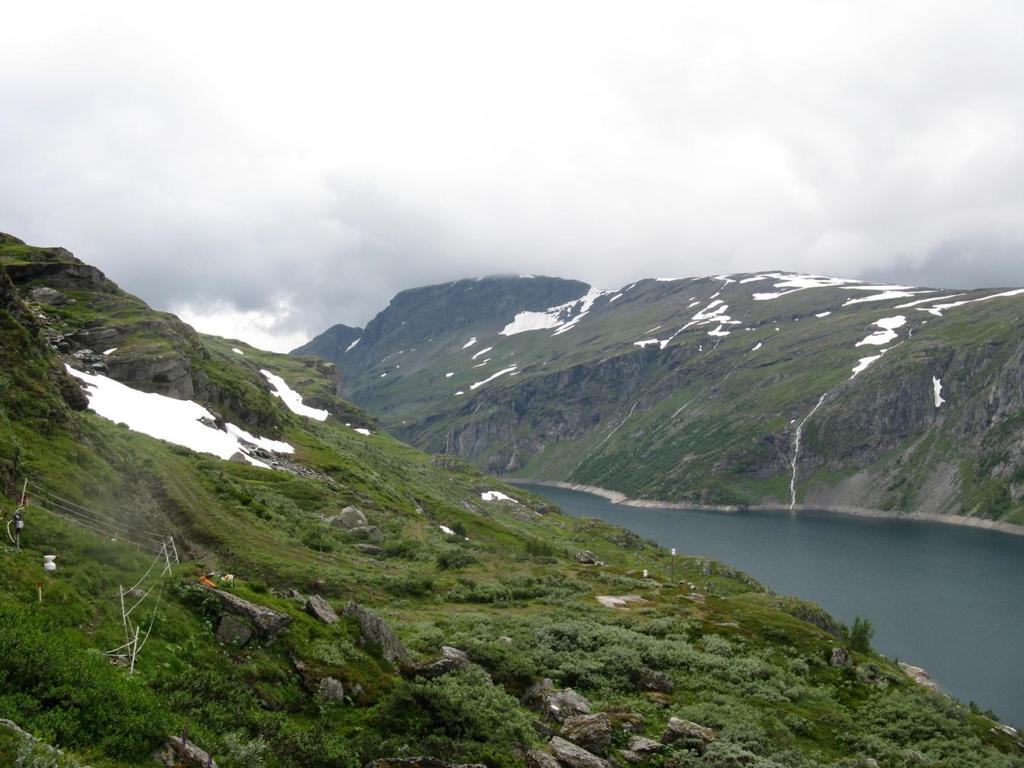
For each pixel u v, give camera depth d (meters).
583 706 39.03
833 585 178.12
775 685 51.94
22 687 19.05
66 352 95.81
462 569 78.62
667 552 177.25
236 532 59.94
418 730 29.58
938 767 42.50
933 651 127.62
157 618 28.11
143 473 59.66
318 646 32.50
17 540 28.58
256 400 127.56
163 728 20.22
